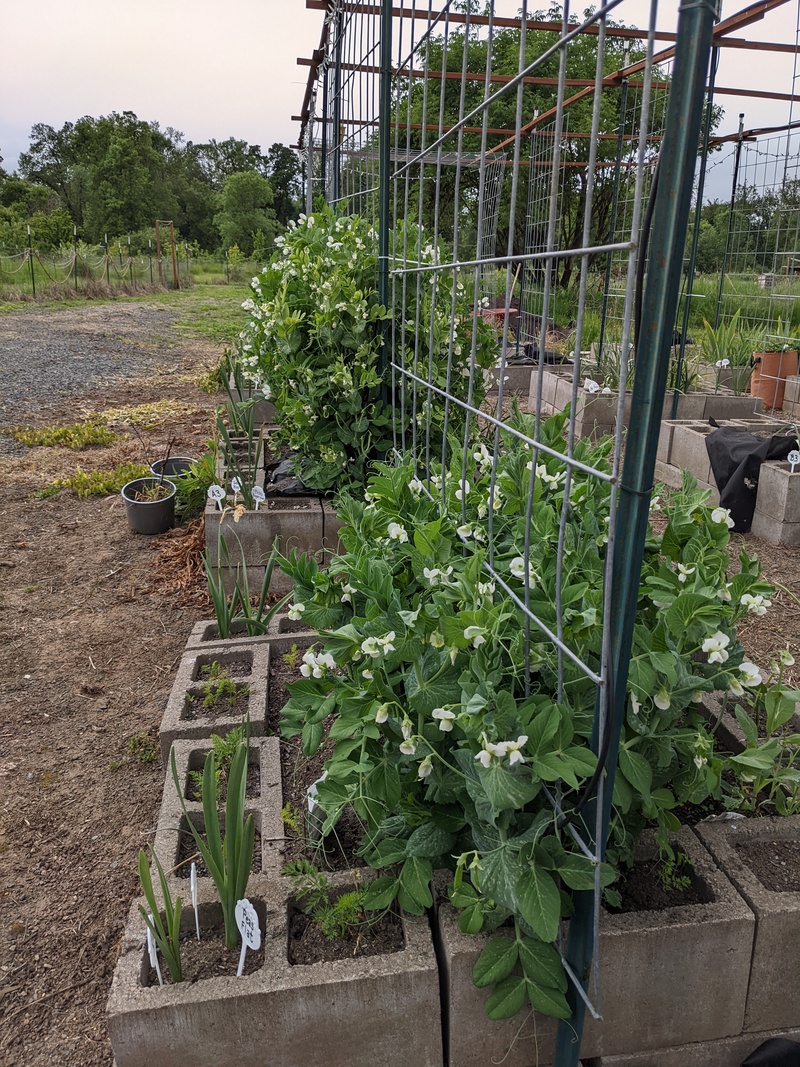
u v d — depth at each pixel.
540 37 13.09
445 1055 1.61
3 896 2.10
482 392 3.76
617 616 1.23
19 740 2.75
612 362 7.27
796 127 6.34
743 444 4.94
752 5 4.87
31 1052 1.70
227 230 54.03
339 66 5.34
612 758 1.32
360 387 3.72
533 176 11.33
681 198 1.01
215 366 11.03
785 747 2.16
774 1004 1.65
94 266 25.22
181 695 2.56
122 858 2.23
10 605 3.77
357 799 1.73
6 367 10.48
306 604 1.98
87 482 5.43
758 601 1.77
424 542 1.90
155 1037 1.47
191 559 4.16
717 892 1.65
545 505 1.89
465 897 1.51
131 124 59.53
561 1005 1.43
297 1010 1.50
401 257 3.75
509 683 1.71
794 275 8.57
